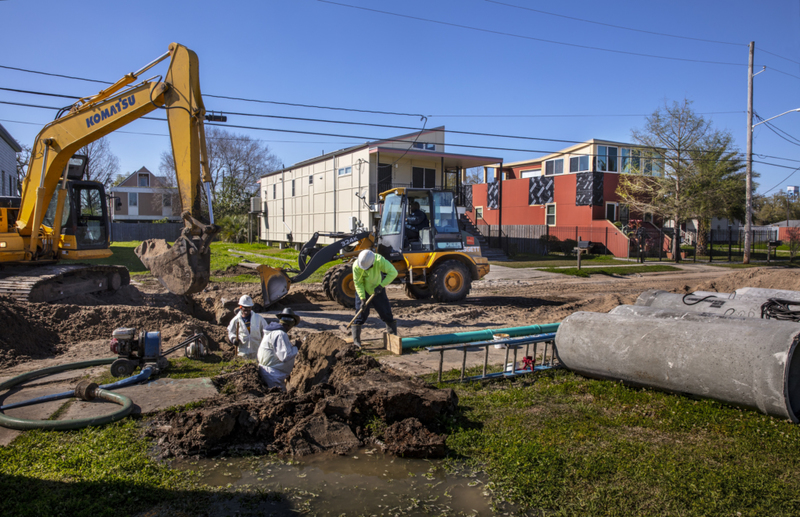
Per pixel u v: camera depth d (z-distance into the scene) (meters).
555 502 3.22
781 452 3.79
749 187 23.66
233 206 45.75
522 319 9.67
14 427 4.16
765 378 4.21
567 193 27.52
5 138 21.97
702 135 23.58
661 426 4.32
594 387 5.36
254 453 4.00
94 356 6.41
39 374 5.53
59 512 2.98
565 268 19.59
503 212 31.67
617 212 26.95
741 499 3.18
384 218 11.59
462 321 9.33
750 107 23.03
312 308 10.74
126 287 11.35
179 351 6.66
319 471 3.73
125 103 8.74
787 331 4.31
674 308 6.72
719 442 4.01
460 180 25.14
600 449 3.91
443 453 3.96
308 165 27.09
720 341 4.57
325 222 25.25
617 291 14.15
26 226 9.67
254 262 20.33
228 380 5.56
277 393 5.07
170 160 49.69
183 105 8.45
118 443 3.94
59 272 9.04
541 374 5.92
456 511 3.21
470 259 11.46
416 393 4.46
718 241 33.22
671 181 24.06
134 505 3.16
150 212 50.97
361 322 7.13
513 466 3.65
